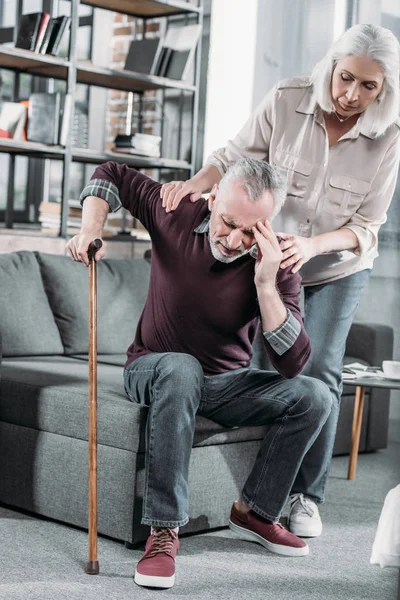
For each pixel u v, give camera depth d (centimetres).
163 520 258
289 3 500
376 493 377
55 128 448
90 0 494
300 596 251
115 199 285
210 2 518
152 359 271
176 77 504
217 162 314
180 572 264
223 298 272
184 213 277
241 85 513
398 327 483
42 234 450
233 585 257
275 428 285
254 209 253
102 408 282
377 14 478
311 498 313
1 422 317
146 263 435
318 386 283
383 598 253
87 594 242
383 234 485
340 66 285
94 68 467
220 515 301
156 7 504
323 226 308
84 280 399
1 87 546
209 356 280
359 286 315
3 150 465
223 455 298
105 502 282
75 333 389
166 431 259
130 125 532
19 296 373
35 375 321
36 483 305
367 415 455
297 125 304
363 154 303
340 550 296
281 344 267
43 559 267
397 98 292
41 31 452
